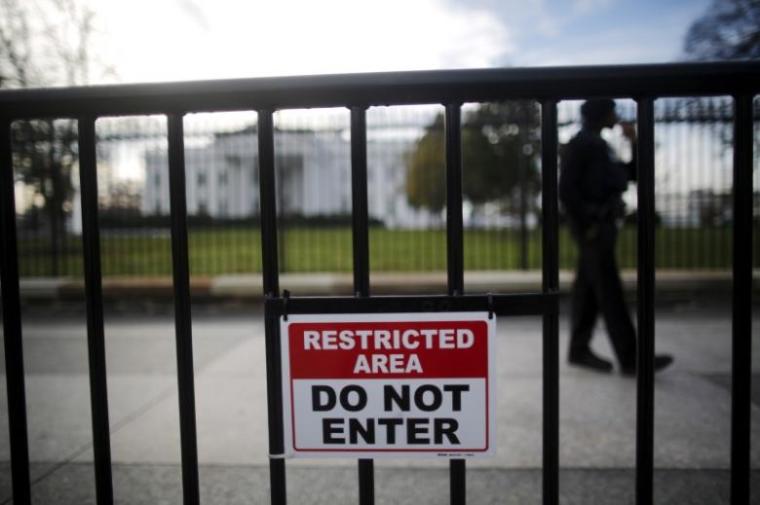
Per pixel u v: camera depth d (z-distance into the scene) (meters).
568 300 5.43
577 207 3.18
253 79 1.15
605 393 2.79
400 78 1.13
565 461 2.00
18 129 6.40
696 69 1.11
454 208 1.16
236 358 3.60
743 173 1.13
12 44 8.84
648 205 1.16
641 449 1.21
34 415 2.58
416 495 1.78
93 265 1.24
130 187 6.79
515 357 3.54
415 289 5.41
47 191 6.90
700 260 6.31
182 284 1.23
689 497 1.73
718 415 2.44
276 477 1.20
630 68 1.12
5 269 1.25
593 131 3.19
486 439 1.17
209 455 2.11
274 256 1.18
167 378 3.17
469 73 1.13
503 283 5.41
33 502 1.78
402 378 1.17
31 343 4.16
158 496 1.80
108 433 1.28
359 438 1.19
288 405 1.19
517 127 6.17
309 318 1.17
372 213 9.88
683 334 4.11
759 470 1.87
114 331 4.54
